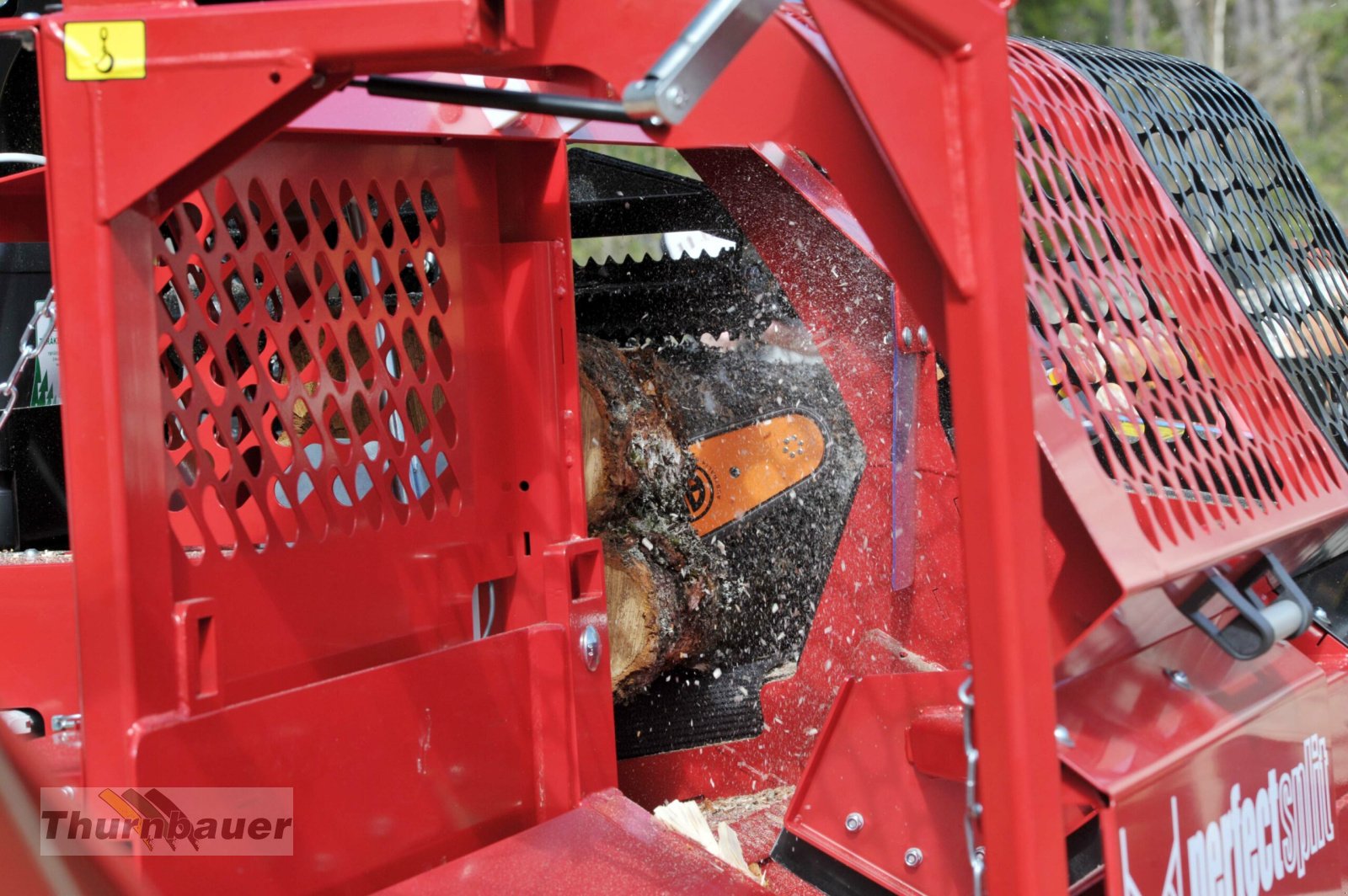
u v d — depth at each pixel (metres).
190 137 1.17
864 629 2.14
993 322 1.07
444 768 1.56
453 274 1.69
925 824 1.64
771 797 2.23
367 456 1.56
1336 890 1.74
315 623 1.48
